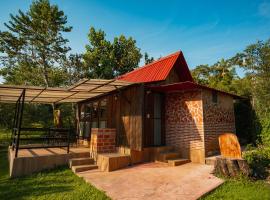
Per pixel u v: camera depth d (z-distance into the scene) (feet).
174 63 43.70
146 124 37.78
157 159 35.60
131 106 35.53
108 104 42.57
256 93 51.16
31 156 30.40
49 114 91.25
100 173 29.32
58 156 32.50
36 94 36.91
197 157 34.83
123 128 36.91
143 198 20.21
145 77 45.39
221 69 113.50
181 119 38.06
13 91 32.50
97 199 20.44
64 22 95.45
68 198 20.83
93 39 111.04
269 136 40.11
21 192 22.70
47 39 93.25
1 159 41.04
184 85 34.53
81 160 32.81
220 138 29.17
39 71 93.25
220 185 23.07
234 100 48.80
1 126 77.30
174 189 22.15
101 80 29.27
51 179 26.86
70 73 97.96
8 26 89.81
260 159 28.37
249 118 45.62
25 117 83.71
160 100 40.83
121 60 113.60
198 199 19.76
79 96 43.45
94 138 35.68
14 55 91.30
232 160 25.85
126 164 32.89
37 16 91.20
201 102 35.70
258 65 56.24
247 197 19.90
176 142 38.29
